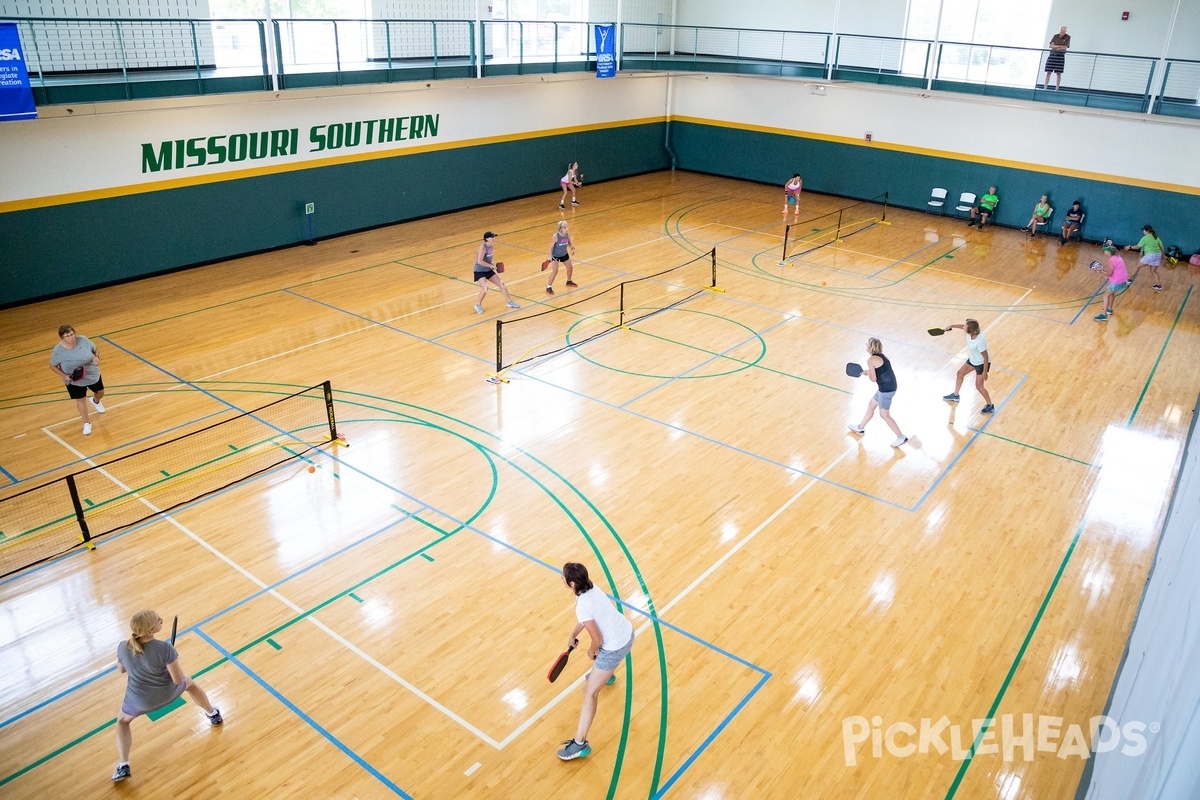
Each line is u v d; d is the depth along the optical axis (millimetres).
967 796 6691
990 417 12938
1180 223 21797
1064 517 10469
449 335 15352
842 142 27297
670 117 30766
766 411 12875
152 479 10711
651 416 12625
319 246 20656
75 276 16891
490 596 8812
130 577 8969
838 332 16094
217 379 13422
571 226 23219
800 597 8938
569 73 24062
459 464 11211
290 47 21062
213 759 6852
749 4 28938
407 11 22797
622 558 9461
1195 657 3303
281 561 9273
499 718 7316
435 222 23219
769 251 21391
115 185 16938
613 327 15977
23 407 12461
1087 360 15180
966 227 24672
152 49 18297
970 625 8609
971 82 22703
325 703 7426
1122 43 22781
